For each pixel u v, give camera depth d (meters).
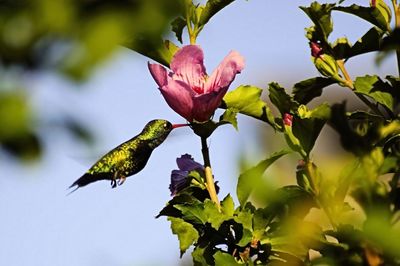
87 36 2.34
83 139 2.32
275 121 5.85
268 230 5.47
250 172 3.81
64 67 2.28
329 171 4.00
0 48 2.30
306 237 4.18
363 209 3.64
